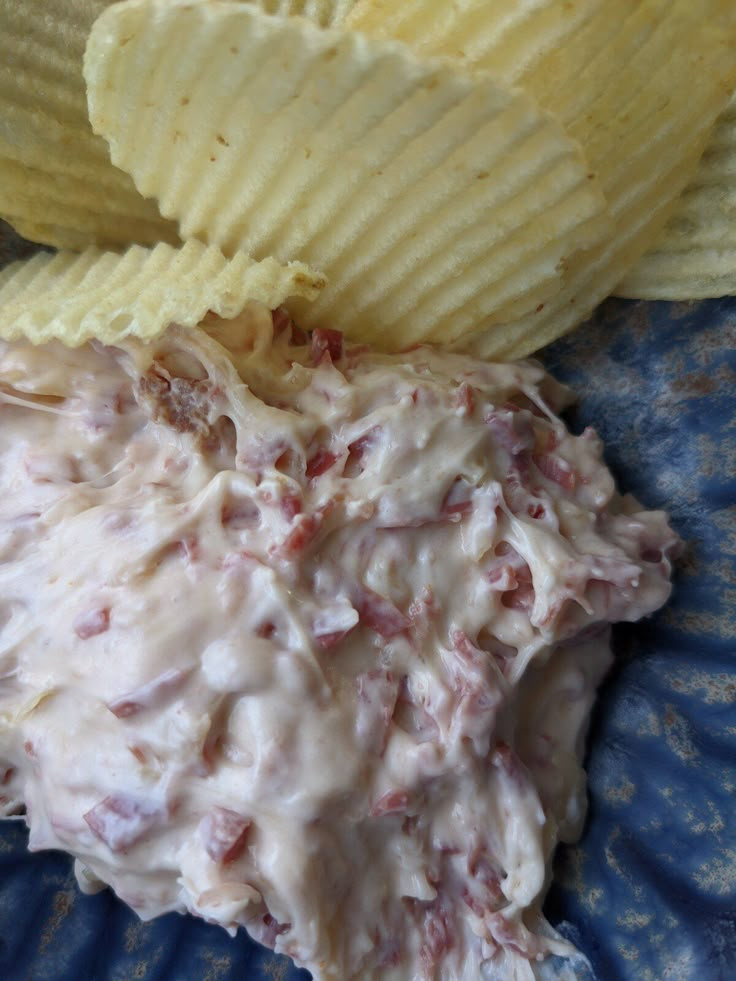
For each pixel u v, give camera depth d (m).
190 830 0.07
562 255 0.08
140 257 0.08
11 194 0.08
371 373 0.08
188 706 0.07
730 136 0.08
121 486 0.08
